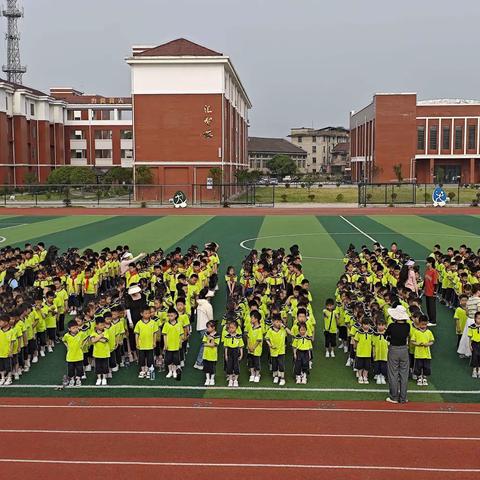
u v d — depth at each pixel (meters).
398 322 13.57
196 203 72.25
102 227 47.56
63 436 11.93
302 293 17.84
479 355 15.39
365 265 21.69
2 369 15.22
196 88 73.56
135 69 73.75
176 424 12.48
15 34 128.12
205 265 21.97
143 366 15.61
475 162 113.75
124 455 11.09
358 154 133.25
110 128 113.19
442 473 10.37
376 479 10.20
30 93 95.00
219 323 20.19
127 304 16.86
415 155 109.81
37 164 99.56
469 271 21.06
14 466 10.72
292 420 12.66
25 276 23.81
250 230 45.75
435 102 114.38
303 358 15.10
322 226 48.41
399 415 12.91
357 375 15.38
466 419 12.66
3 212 61.28
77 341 15.06
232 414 13.04
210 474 10.39
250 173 101.56
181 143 74.25
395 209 64.44
